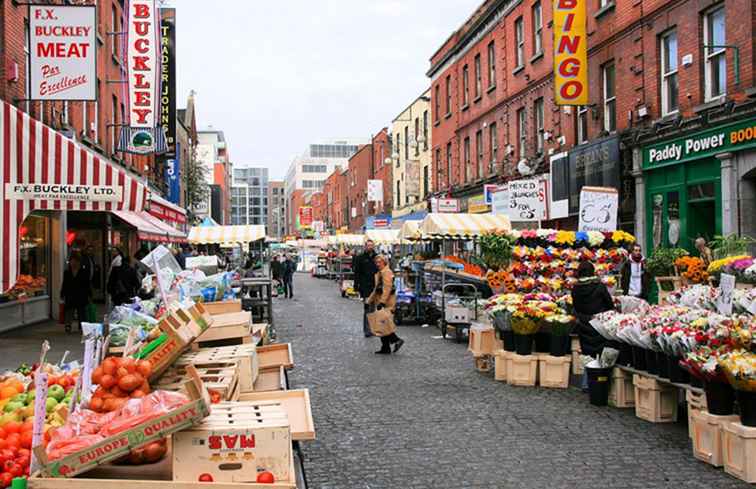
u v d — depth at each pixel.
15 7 14.05
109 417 3.41
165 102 26.67
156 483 3.07
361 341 14.95
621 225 18.17
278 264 30.58
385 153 51.78
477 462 6.27
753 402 5.69
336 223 78.19
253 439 3.21
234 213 170.75
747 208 13.70
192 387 3.28
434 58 36.28
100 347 5.22
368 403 8.78
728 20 13.84
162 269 8.85
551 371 9.70
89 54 12.20
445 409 8.41
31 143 7.83
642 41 17.08
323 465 6.24
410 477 5.88
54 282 18.14
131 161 26.33
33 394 4.45
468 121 31.03
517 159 25.28
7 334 14.72
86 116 19.69
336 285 40.25
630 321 7.75
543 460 6.30
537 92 23.34
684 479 5.74
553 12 19.11
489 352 10.97
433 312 17.94
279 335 16.16
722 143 13.99
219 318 6.74
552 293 11.86
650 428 7.43
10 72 13.73
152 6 20.75
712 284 12.18
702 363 6.10
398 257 30.00
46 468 3.07
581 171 19.62
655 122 16.16
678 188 15.78
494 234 13.38
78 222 21.31
